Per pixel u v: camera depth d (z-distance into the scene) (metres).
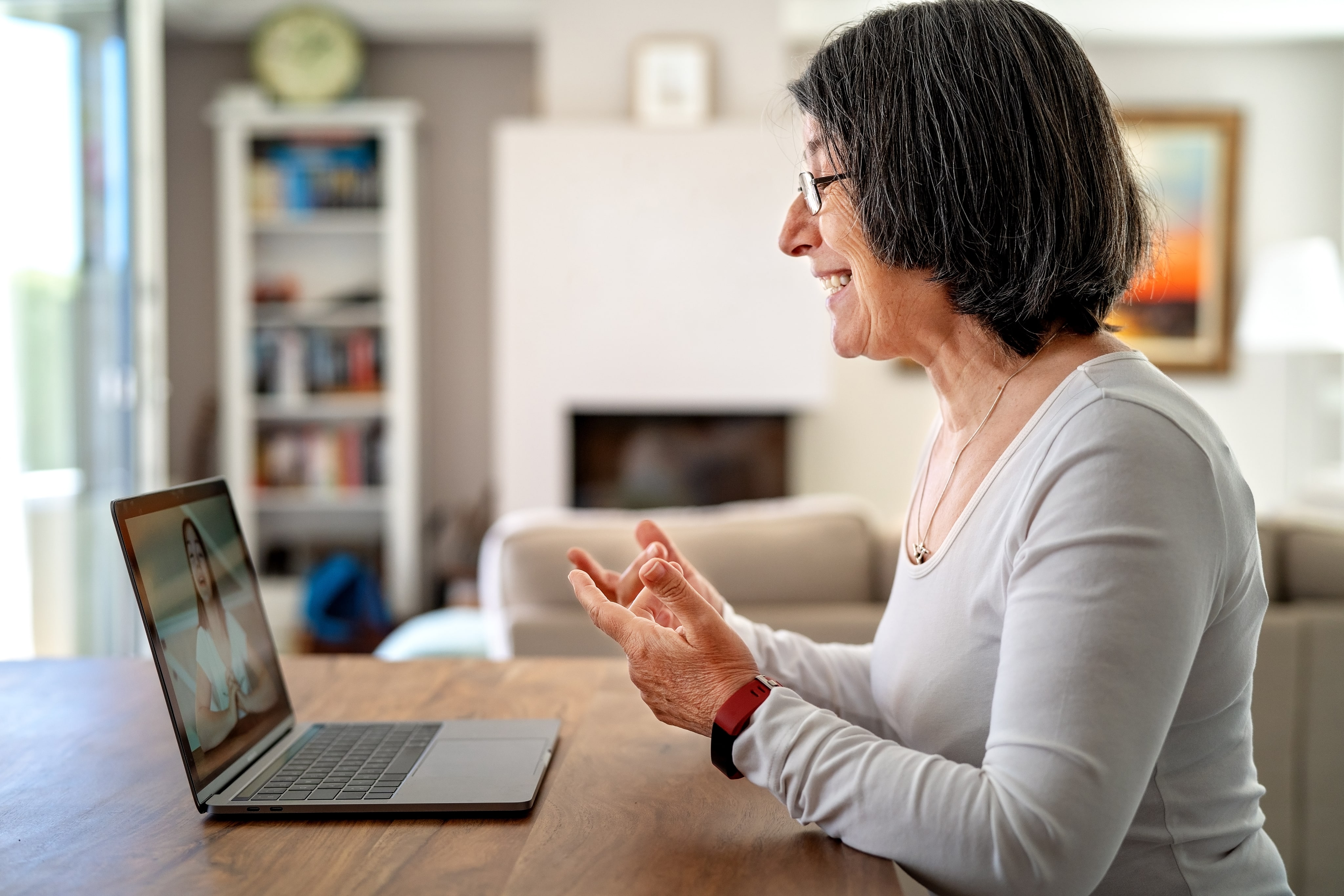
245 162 4.82
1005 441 0.83
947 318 0.87
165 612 0.79
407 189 4.85
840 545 1.85
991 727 0.71
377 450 5.05
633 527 1.87
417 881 0.66
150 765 0.88
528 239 4.57
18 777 0.85
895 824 0.68
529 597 1.83
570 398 4.61
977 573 0.80
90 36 3.31
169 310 5.18
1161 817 0.77
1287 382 5.17
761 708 0.76
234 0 4.71
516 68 5.14
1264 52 5.08
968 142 0.79
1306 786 1.80
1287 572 1.86
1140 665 0.65
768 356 4.59
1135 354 0.81
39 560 3.27
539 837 0.73
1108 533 0.68
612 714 1.01
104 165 3.36
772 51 4.60
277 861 0.69
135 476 3.44
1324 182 5.11
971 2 0.82
